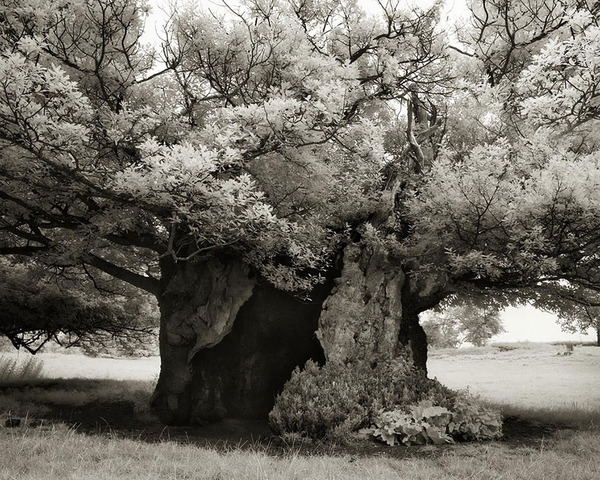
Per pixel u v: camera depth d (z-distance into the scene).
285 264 11.17
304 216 10.12
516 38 11.16
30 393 13.41
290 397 8.62
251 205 7.98
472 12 11.63
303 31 9.85
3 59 6.48
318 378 9.07
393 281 10.68
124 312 17.72
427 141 12.52
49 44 8.55
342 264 11.27
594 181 7.67
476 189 8.77
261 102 8.68
